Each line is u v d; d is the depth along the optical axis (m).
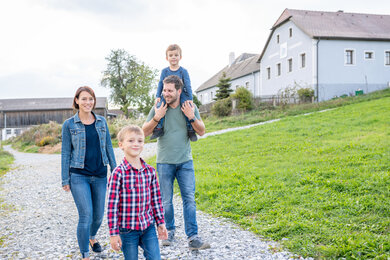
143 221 2.97
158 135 4.29
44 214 6.48
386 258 3.44
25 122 52.38
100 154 3.92
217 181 7.36
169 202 4.41
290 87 31.39
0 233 5.29
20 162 17.39
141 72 50.94
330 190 5.81
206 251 4.14
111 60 54.41
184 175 4.32
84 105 3.79
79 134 3.80
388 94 23.89
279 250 4.02
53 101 56.41
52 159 17.94
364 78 30.03
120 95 53.97
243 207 5.69
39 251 4.39
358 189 5.61
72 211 6.67
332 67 29.23
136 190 2.96
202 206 6.13
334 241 3.99
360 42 29.89
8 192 9.10
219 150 12.17
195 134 4.40
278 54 34.59
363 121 13.98
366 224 4.34
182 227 5.24
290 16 31.56
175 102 4.29
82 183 3.74
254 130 16.03
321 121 15.84
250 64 43.66
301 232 4.38
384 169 6.68
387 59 30.98
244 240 4.44
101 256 4.10
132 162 3.03
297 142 11.63
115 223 2.88
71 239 4.88
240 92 27.69
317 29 29.98
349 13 35.03
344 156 8.30
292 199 5.66
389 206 4.72
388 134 10.77
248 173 7.96
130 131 2.97
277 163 8.74
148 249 2.96
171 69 5.09
